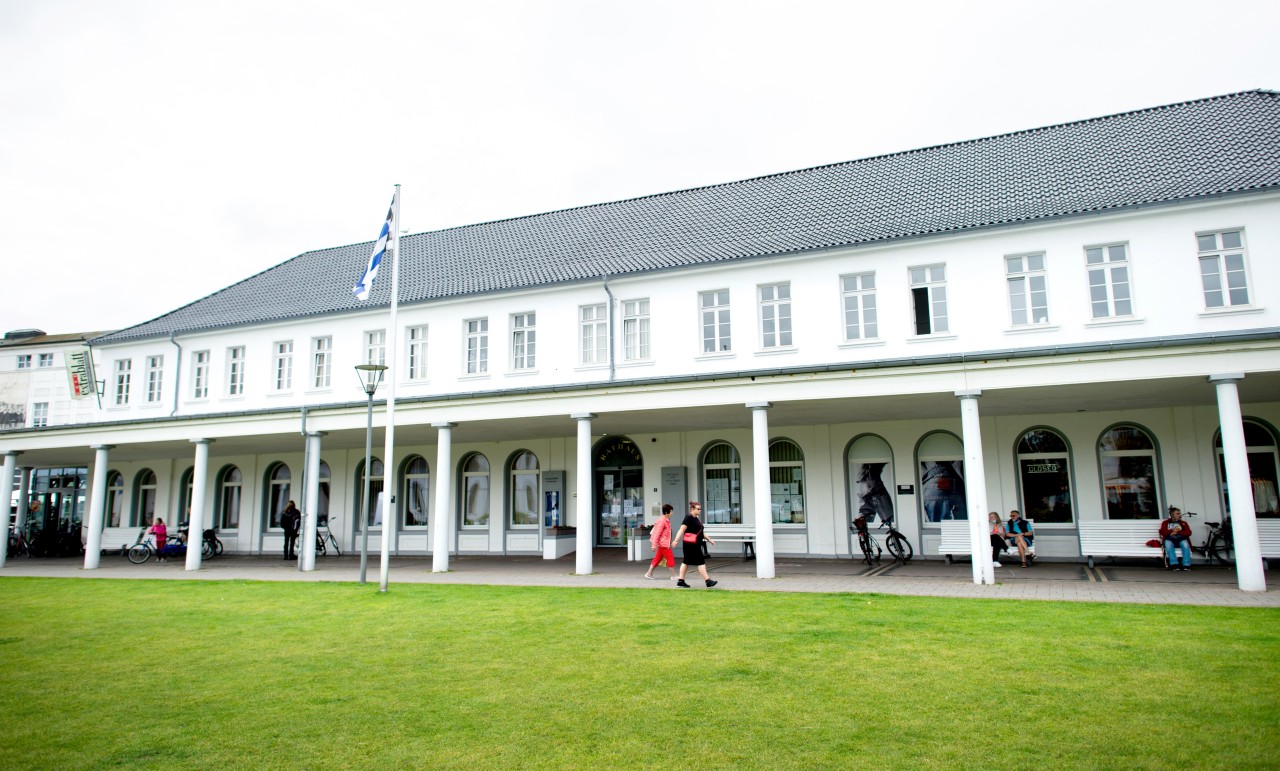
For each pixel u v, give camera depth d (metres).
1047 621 10.86
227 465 31.39
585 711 7.16
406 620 12.30
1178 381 14.74
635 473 25.03
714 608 12.73
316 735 6.67
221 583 18.64
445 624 11.83
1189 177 17.56
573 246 25.56
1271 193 15.93
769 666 8.65
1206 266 16.61
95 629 12.11
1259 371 13.57
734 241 21.91
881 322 19.19
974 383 15.50
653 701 7.41
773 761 5.85
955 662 8.63
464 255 27.95
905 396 16.66
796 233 21.20
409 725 6.89
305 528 21.75
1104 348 14.41
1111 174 19.05
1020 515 19.83
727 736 6.41
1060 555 19.67
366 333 26.05
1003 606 12.27
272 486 30.55
